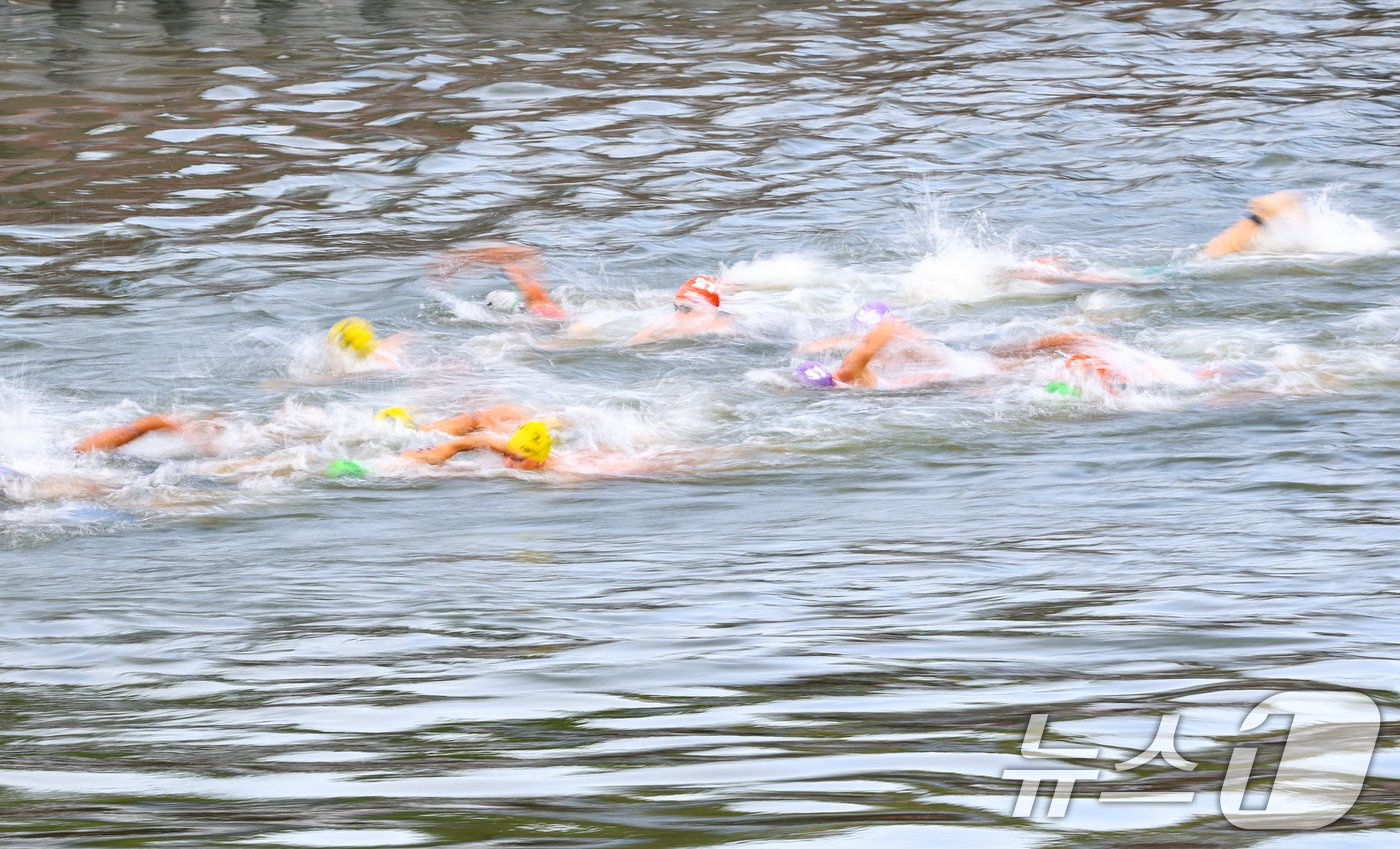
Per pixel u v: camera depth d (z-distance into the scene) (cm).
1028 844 596
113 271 2894
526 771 755
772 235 3167
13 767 793
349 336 2353
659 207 3416
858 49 5222
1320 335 2352
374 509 1666
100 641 1135
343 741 841
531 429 1806
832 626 1102
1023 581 1230
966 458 1798
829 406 2067
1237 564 1256
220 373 2312
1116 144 3938
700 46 5247
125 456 1911
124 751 830
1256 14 5603
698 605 1191
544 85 4662
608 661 1018
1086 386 2070
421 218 3341
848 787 700
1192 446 1794
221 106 4384
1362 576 1195
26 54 5053
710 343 2445
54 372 2297
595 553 1423
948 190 3534
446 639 1104
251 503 1697
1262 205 2956
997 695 888
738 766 750
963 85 4659
